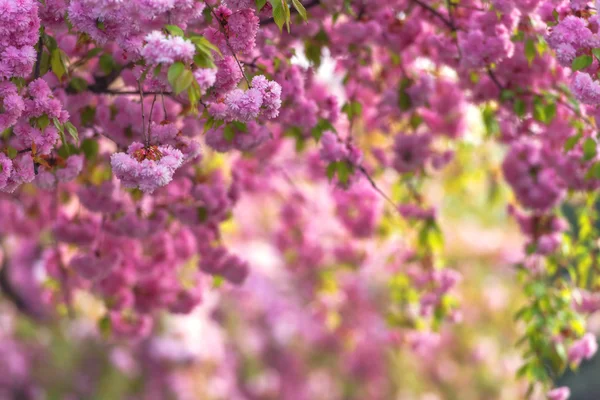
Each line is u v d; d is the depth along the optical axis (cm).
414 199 518
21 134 269
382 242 566
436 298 498
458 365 1040
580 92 268
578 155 412
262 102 245
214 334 988
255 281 1019
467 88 406
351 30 383
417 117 454
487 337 1041
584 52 272
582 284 473
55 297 519
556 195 443
